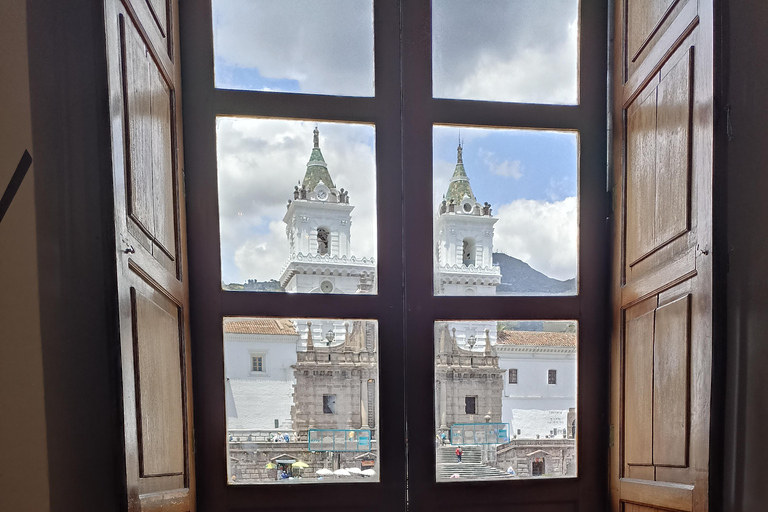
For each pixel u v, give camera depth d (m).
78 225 0.87
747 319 1.08
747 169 1.10
